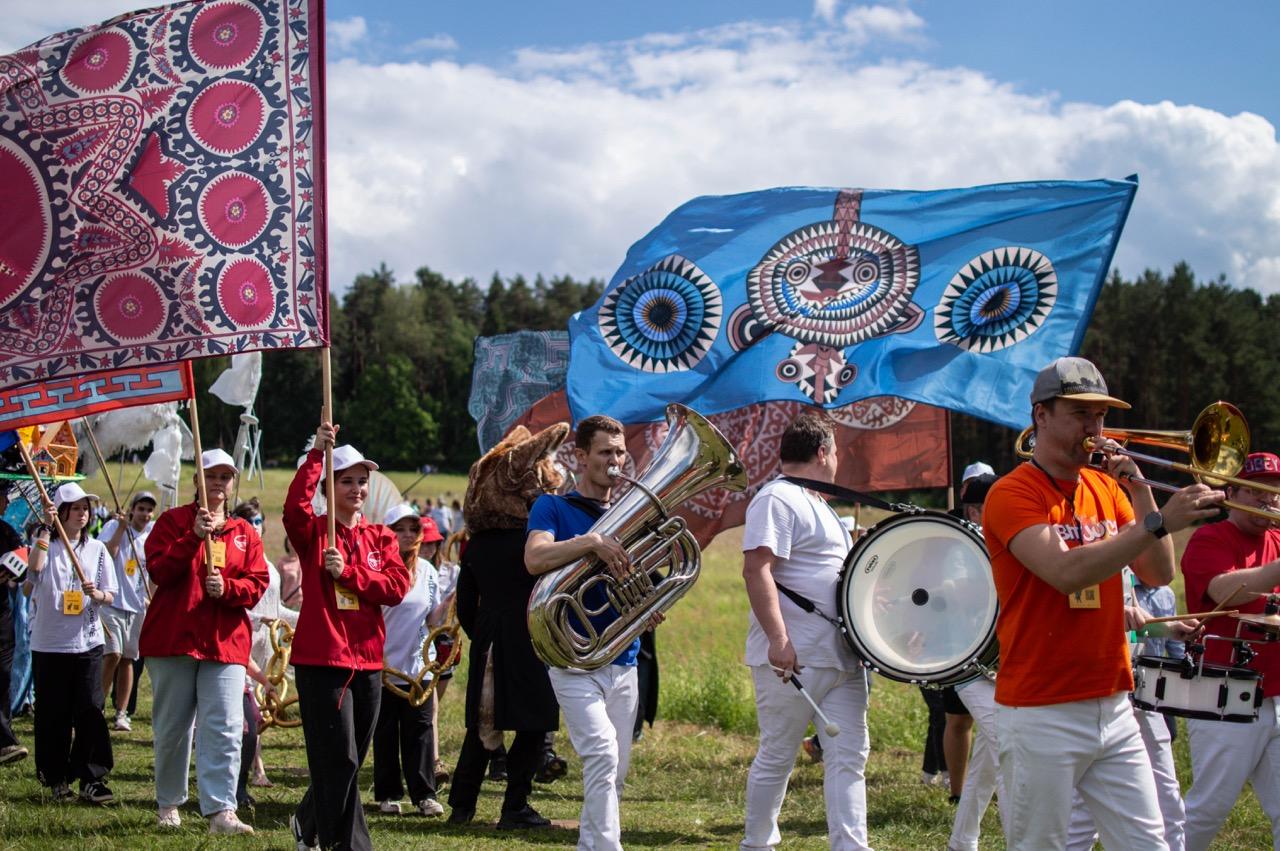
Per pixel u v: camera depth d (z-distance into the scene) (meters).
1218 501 3.91
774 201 9.07
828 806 5.59
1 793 7.56
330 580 6.02
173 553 6.64
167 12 6.73
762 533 5.52
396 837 6.74
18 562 8.06
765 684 5.65
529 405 13.46
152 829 6.71
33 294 6.46
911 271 8.77
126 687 10.83
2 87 6.52
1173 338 78.12
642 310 9.12
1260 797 5.61
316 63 6.80
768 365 8.87
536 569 5.55
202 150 6.66
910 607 5.63
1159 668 5.52
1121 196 8.59
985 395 8.53
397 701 7.71
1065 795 4.28
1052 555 4.16
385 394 107.00
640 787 8.84
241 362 11.68
